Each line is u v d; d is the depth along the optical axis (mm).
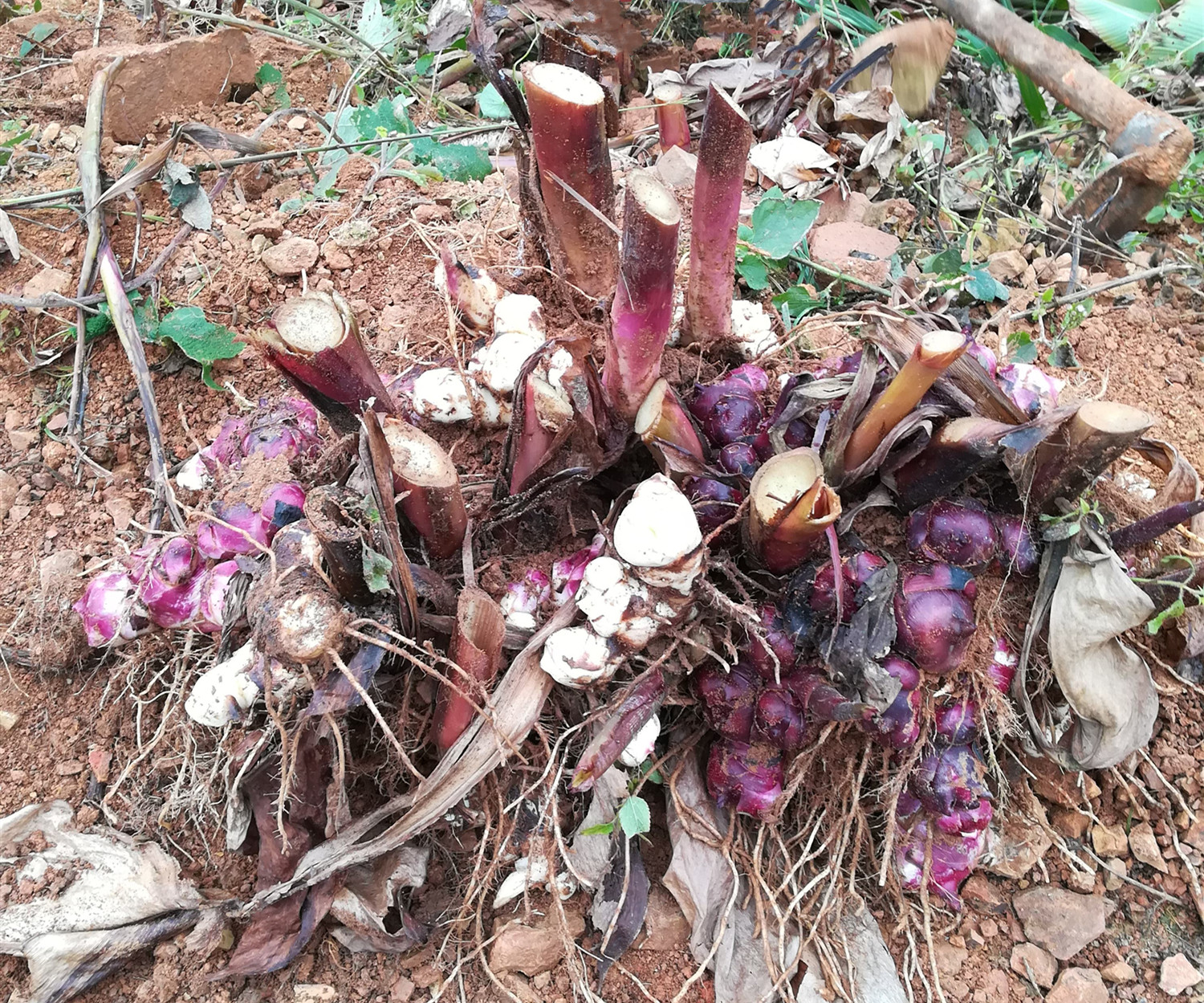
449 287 542
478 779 454
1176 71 921
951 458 456
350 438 480
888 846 472
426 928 511
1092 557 478
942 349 418
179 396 661
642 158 830
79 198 724
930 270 682
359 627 422
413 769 434
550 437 484
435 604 467
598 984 497
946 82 955
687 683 499
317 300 458
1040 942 522
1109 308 730
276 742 466
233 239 715
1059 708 507
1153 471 625
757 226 660
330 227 727
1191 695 566
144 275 680
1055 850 545
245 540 501
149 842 519
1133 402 673
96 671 569
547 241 545
